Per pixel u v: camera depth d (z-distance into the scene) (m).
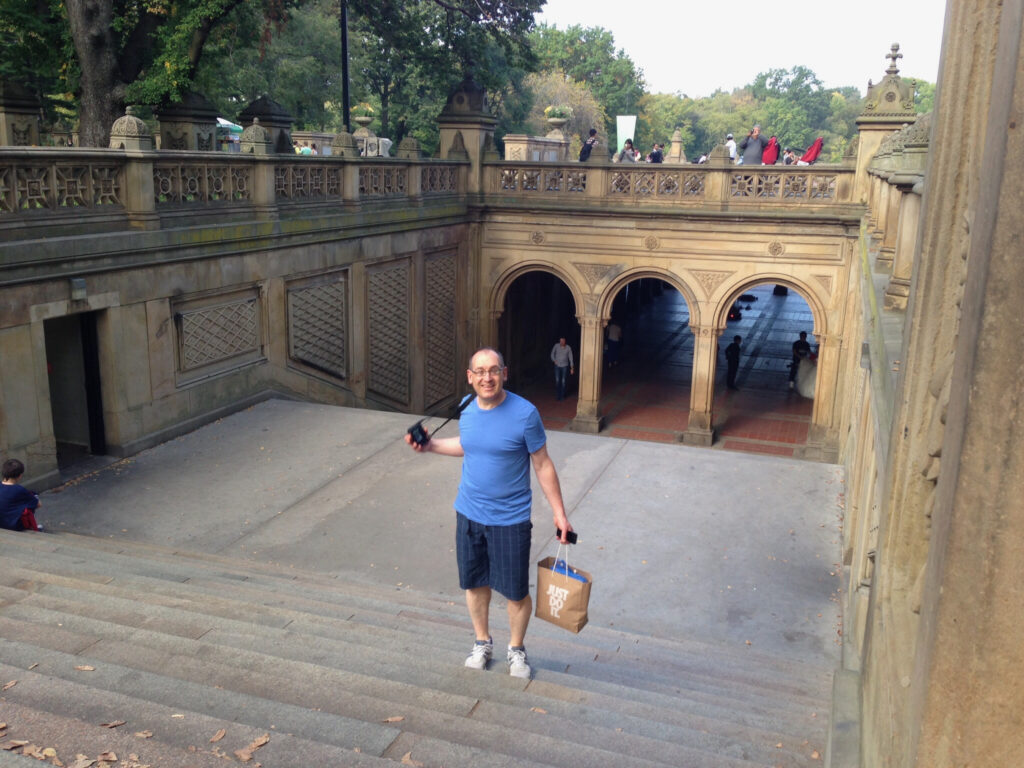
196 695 3.16
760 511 9.30
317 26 29.44
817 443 17.08
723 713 3.96
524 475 3.98
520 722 3.38
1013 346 1.48
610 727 3.49
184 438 11.05
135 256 9.98
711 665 5.55
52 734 2.44
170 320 10.77
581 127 63.09
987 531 1.55
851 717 3.08
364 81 32.81
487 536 4.00
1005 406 1.50
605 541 8.52
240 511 8.98
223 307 11.69
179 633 4.33
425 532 8.58
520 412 3.86
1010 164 1.46
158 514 8.82
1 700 2.61
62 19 15.16
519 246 18.75
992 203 1.52
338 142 14.10
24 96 15.10
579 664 4.85
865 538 5.81
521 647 4.25
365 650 4.22
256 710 3.05
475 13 19.94
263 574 7.09
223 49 17.61
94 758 2.32
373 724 2.99
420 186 16.44
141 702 2.86
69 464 10.00
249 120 17.30
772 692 4.86
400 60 22.72
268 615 4.95
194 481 9.71
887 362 5.10
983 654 1.59
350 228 14.13
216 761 2.36
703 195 17.22
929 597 1.78
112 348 9.95
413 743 2.88
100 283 9.66
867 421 7.06
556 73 68.31
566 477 10.18
